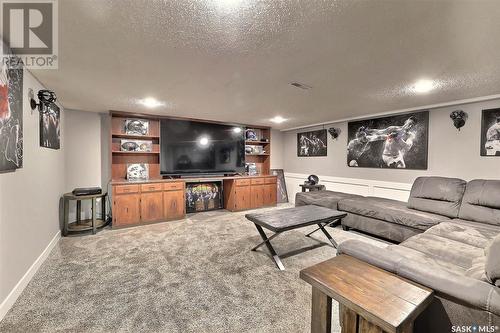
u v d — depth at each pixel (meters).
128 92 2.99
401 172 4.10
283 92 2.99
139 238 3.40
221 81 2.58
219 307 1.83
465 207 2.81
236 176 5.42
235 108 3.91
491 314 1.04
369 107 3.83
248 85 2.71
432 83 2.64
